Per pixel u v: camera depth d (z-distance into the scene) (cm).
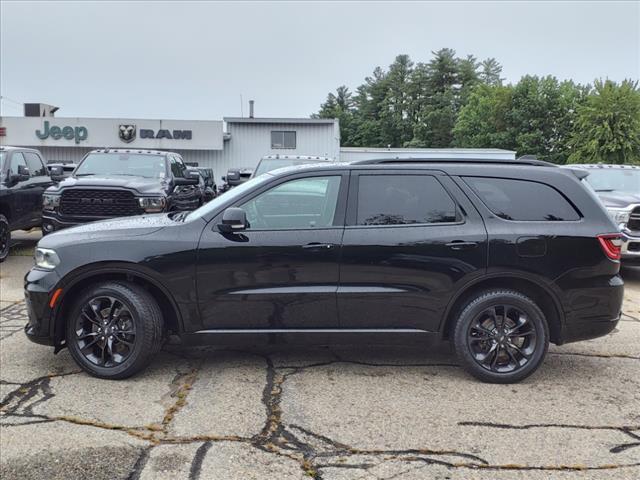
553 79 5525
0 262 1005
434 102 8494
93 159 1054
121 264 447
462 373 481
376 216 460
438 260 451
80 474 318
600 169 1139
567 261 452
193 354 520
